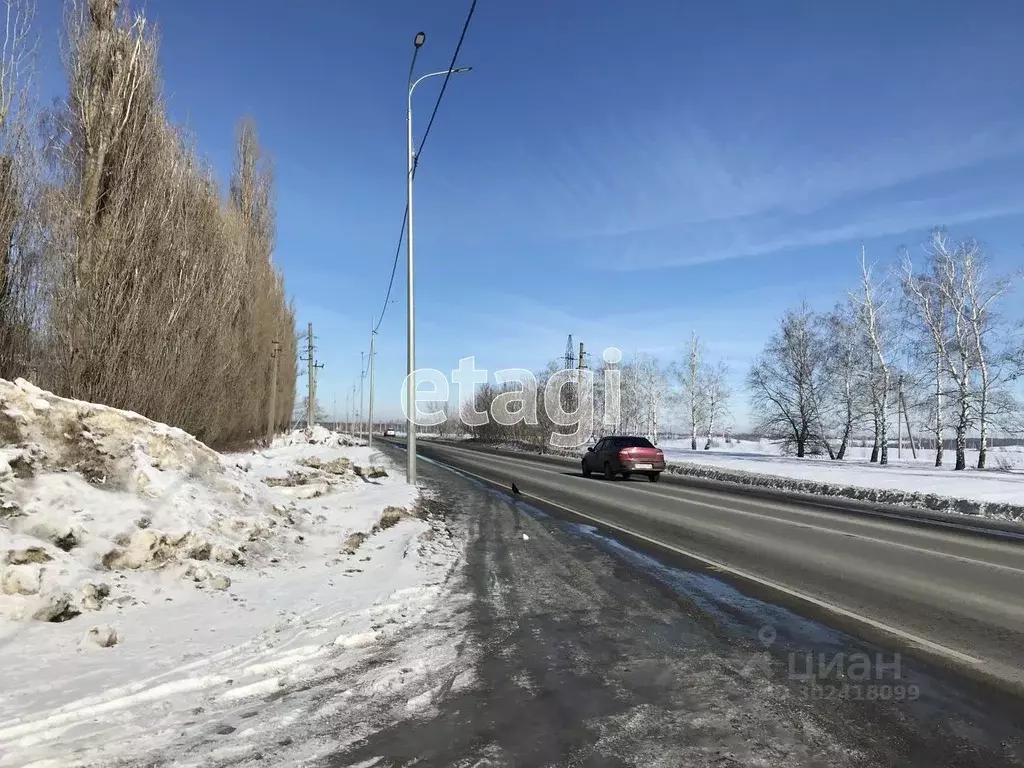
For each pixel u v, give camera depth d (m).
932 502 16.19
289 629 5.23
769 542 10.13
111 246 10.53
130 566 5.94
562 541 10.33
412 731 3.50
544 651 4.93
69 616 4.93
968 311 30.77
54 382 10.01
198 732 3.41
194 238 13.65
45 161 9.98
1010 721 3.71
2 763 2.94
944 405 33.03
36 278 9.85
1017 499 15.47
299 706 3.80
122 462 7.23
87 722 3.43
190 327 13.18
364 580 7.12
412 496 14.39
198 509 7.36
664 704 3.93
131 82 10.86
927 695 4.09
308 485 13.14
